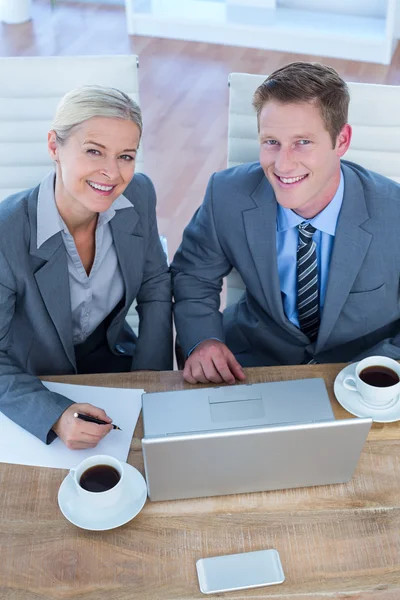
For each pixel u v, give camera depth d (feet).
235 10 15.94
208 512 4.20
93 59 6.25
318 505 4.25
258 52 15.47
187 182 11.76
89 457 4.20
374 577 3.89
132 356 6.50
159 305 6.23
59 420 4.60
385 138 6.23
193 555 3.98
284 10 15.89
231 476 4.16
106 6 17.29
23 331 5.52
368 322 5.89
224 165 12.13
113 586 3.84
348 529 4.12
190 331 5.96
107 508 4.13
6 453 4.49
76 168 4.93
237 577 3.87
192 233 6.23
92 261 5.75
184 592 3.82
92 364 6.41
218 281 6.29
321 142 5.13
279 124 5.08
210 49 15.60
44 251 5.19
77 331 5.94
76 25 16.47
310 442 4.01
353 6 15.47
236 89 6.24
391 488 4.33
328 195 5.53
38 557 3.96
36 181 6.71
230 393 4.28
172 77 14.61
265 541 4.05
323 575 3.90
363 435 4.02
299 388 4.30
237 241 5.90
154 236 6.11
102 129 4.80
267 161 5.30
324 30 15.05
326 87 4.99
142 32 16.11
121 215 5.67
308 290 5.87
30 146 6.55
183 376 5.08
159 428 4.10
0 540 4.03
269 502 4.27
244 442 3.94
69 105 4.82
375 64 14.94
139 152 6.72
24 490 4.28
